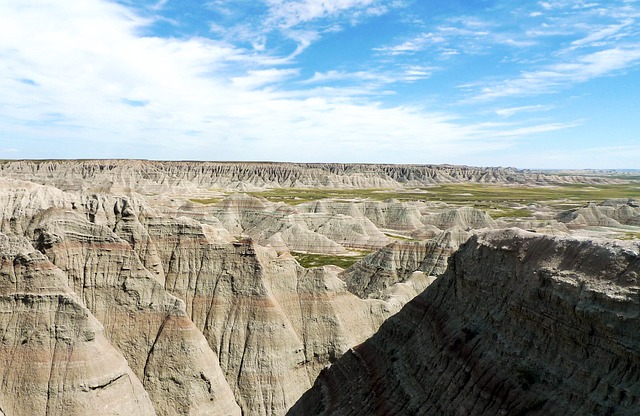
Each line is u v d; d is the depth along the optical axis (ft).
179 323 159.84
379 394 112.16
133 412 133.80
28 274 138.31
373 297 240.94
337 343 184.85
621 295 73.87
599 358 74.74
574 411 73.77
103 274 165.07
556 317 82.94
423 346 112.27
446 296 118.52
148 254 181.57
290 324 182.50
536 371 82.89
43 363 129.70
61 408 125.29
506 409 82.79
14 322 133.90
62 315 135.33
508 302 94.99
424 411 97.25
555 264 88.38
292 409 141.38
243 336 174.81
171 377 152.35
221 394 155.53
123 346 156.76
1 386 127.13
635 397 67.67
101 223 186.19
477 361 93.81
